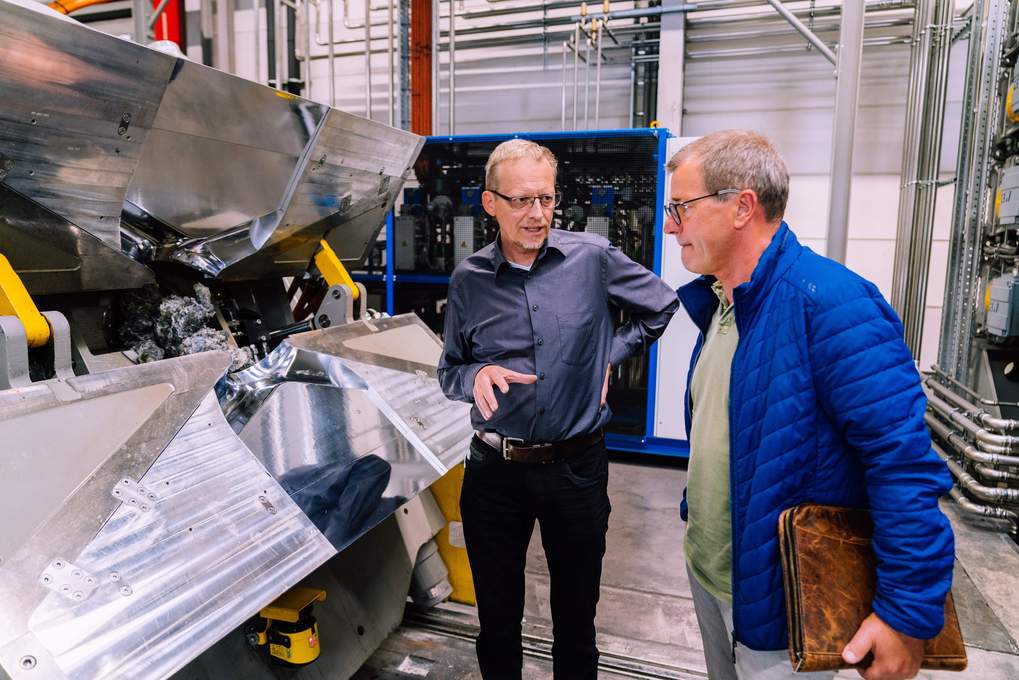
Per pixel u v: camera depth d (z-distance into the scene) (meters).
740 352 1.02
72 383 1.10
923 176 3.80
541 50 4.70
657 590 2.42
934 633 0.86
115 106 1.16
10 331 1.10
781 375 0.96
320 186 1.79
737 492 1.03
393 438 1.62
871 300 0.92
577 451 1.53
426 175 3.85
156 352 1.63
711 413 1.15
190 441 1.21
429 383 1.92
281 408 1.50
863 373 0.89
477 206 3.78
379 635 1.91
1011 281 2.94
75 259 1.38
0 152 1.07
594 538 1.57
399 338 2.00
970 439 3.20
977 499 3.11
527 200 1.39
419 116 4.43
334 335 1.75
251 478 1.25
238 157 1.53
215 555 1.06
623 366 3.77
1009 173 2.94
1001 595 2.41
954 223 3.54
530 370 1.50
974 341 3.32
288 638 1.51
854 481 0.97
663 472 3.64
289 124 1.55
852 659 0.89
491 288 1.54
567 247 1.54
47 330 1.18
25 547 0.87
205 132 1.40
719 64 4.39
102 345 1.61
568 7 4.49
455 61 4.89
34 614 0.83
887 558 0.88
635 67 4.48
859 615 0.91
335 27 4.92
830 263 0.98
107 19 5.01
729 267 1.06
